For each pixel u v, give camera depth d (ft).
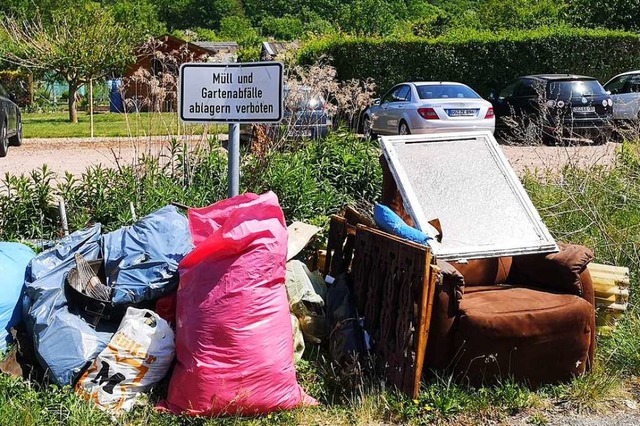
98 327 14.16
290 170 22.33
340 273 17.29
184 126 23.88
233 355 12.92
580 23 96.68
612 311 16.76
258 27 264.93
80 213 20.42
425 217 15.69
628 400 14.73
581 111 50.88
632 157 26.08
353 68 71.26
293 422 13.19
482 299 14.80
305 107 25.86
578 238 21.43
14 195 20.98
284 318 13.47
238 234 13.06
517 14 118.32
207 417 12.99
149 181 21.22
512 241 15.52
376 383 14.25
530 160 38.73
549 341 14.32
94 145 54.60
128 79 30.04
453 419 13.64
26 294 14.52
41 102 113.60
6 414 12.55
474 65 71.72
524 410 14.06
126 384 13.30
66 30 73.51
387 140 17.13
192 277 13.35
